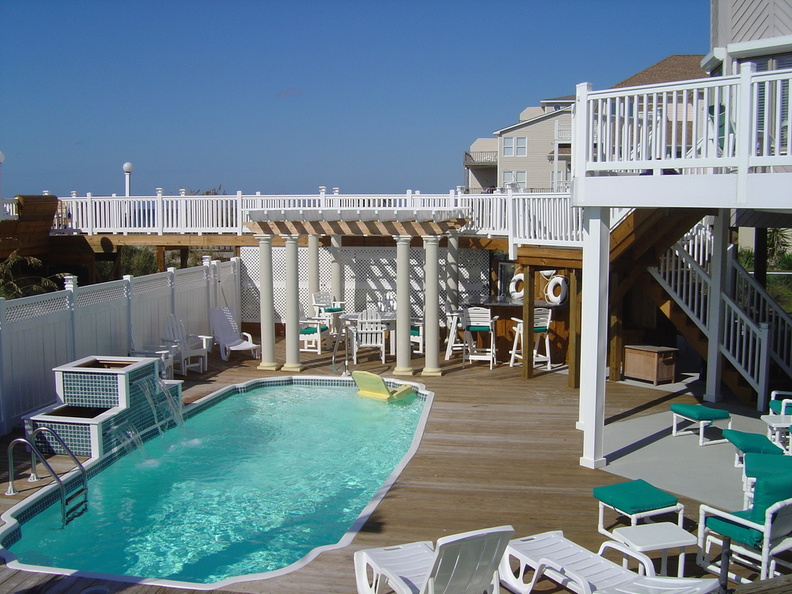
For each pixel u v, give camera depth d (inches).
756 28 448.5
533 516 265.1
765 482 196.9
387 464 348.5
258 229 531.5
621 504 225.1
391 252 679.7
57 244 693.9
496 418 403.2
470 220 589.6
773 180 263.1
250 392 497.7
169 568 241.3
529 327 498.3
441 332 661.3
